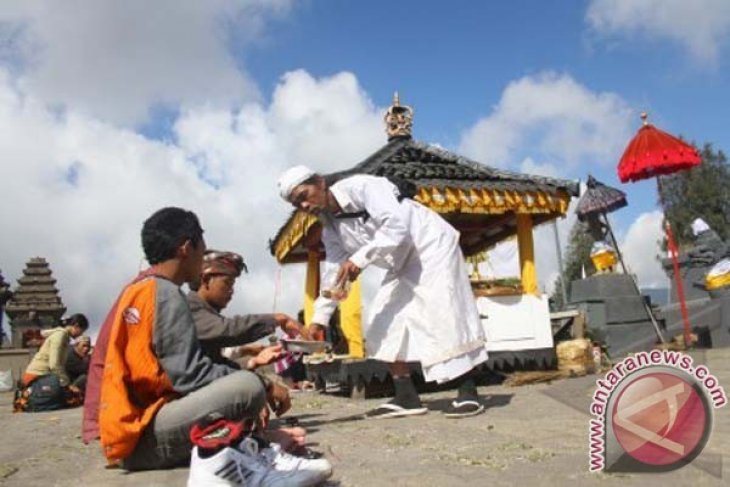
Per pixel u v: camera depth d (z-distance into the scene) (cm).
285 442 376
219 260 461
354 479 325
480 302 870
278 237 1091
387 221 524
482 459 356
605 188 1432
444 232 556
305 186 550
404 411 559
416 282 548
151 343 353
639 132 1203
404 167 877
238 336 438
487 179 903
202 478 289
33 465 421
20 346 2225
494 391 742
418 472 334
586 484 282
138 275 378
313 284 1112
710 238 1631
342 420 565
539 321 887
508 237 1110
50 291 2314
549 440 403
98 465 406
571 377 816
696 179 2898
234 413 351
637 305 1234
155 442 357
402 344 557
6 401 1355
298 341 442
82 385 1030
